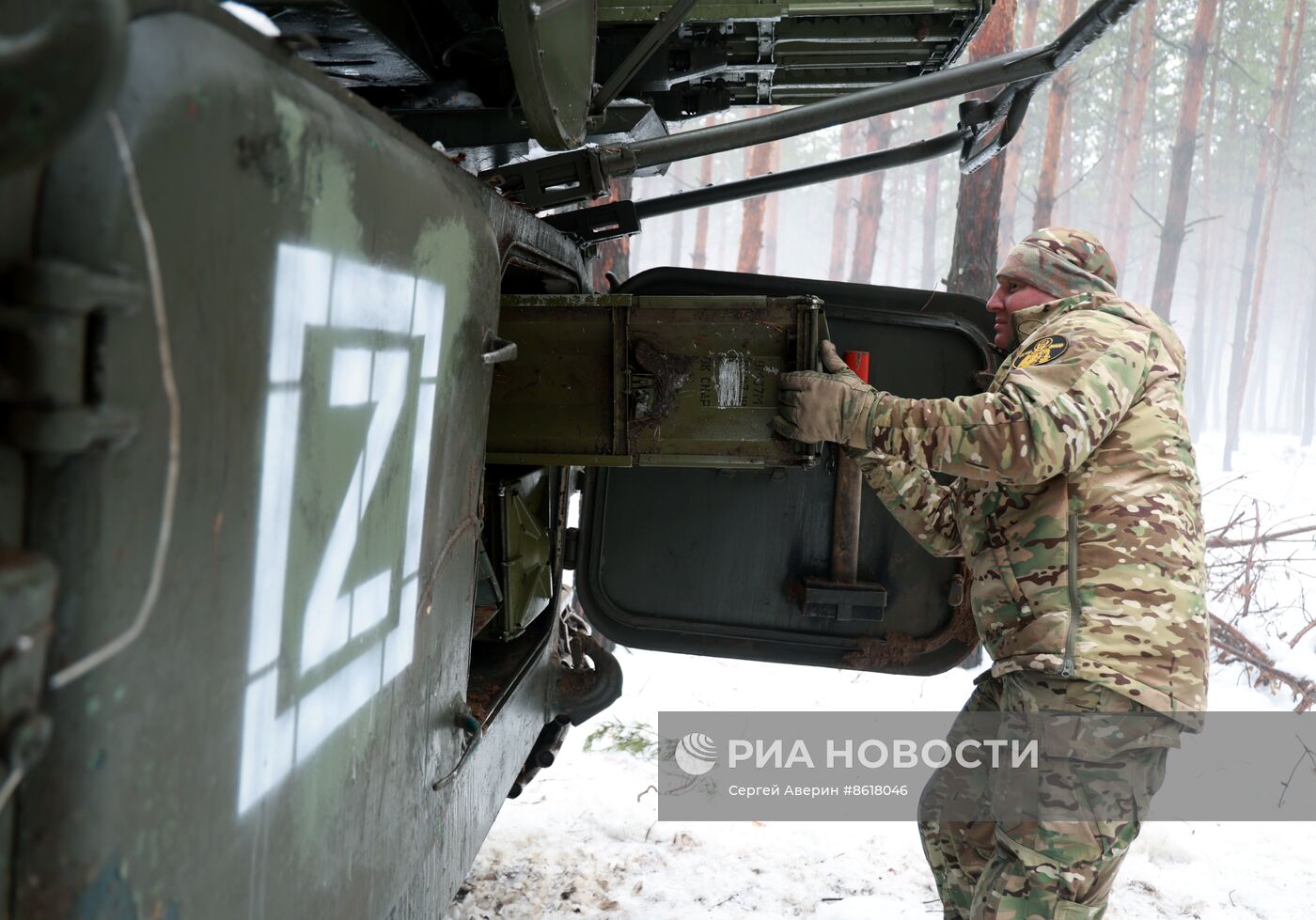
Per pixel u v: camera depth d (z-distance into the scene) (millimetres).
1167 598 1834
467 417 1471
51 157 564
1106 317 1960
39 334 577
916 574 2680
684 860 3037
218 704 802
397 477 1193
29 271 568
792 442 1982
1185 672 1814
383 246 1088
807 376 1914
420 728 1375
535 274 2355
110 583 641
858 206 20578
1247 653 5445
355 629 1096
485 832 1970
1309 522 11602
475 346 1483
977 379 2584
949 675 5031
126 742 685
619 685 2814
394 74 2248
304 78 903
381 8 1949
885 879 2998
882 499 2361
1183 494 1918
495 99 2453
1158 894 2994
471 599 1590
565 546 2783
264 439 847
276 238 840
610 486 2730
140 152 648
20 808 626
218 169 741
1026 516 1937
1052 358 1876
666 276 2668
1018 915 1868
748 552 2705
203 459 750
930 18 2652
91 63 520
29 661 584
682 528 2717
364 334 1052
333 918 1085
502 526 2207
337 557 1024
